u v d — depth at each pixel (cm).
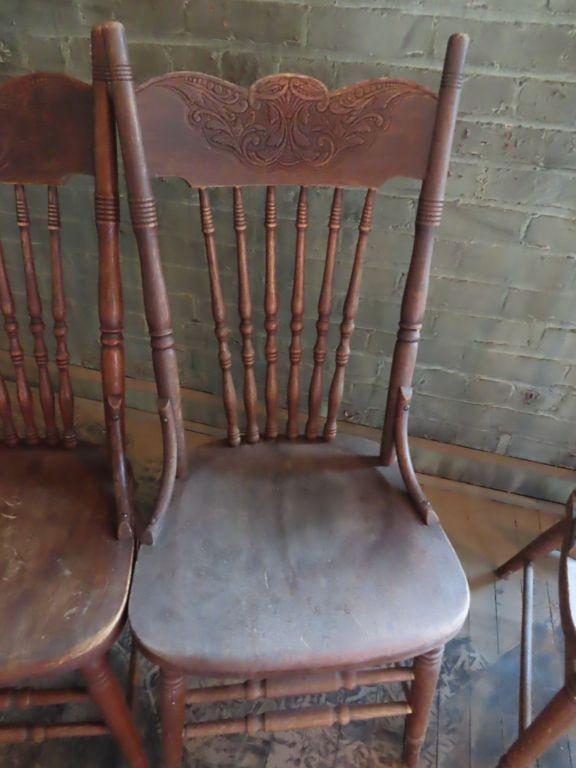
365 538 87
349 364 138
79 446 101
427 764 103
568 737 107
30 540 84
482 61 96
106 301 84
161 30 103
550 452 139
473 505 146
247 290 94
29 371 163
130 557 83
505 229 111
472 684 114
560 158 101
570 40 91
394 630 75
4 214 135
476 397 135
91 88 77
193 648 73
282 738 106
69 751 103
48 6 105
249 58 103
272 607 77
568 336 121
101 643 74
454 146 104
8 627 73
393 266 121
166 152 82
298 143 84
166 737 87
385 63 99
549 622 124
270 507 91
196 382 152
